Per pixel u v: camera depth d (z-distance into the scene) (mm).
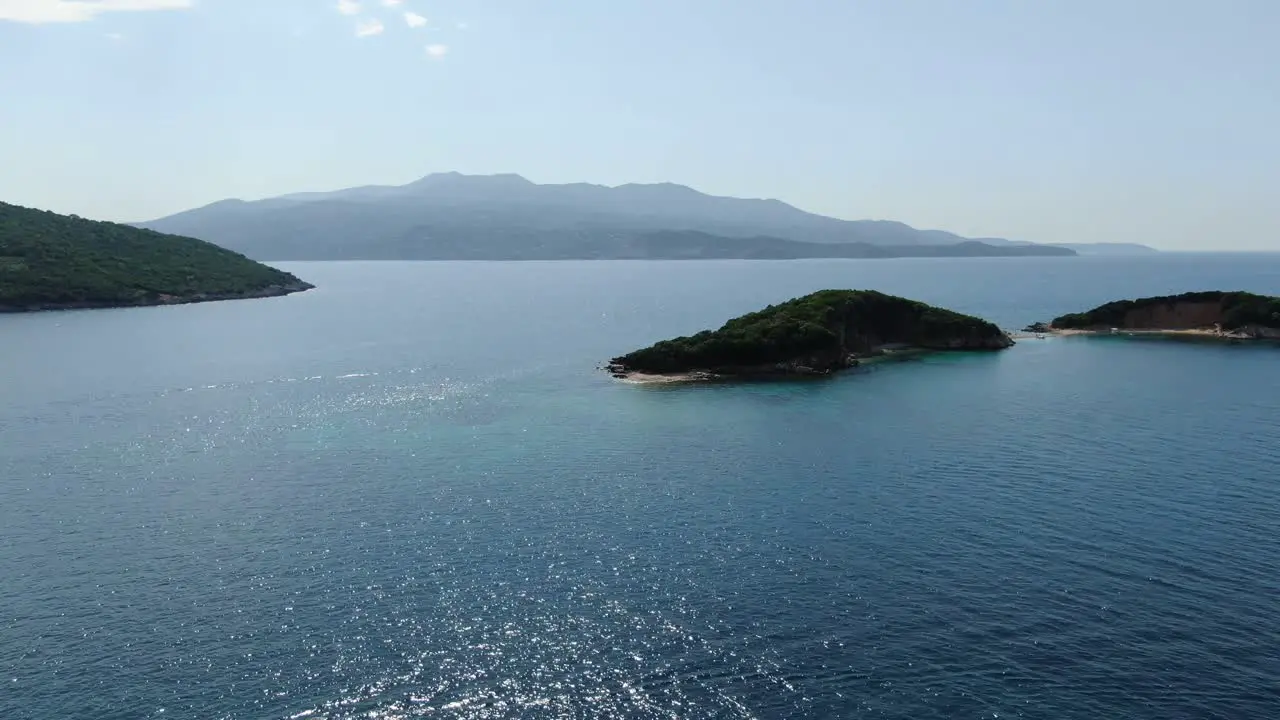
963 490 59219
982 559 47125
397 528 52781
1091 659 36906
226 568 46844
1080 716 33094
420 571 46438
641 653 37969
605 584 44688
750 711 33688
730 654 37781
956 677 35688
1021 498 57344
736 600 42688
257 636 39625
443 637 39500
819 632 39469
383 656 37938
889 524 52688
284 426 80625
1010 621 40156
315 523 53750
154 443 74000
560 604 42562
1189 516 53469
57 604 42656
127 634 39750
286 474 64375
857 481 61688
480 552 48969
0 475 64250
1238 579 44281
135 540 50938
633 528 52500
